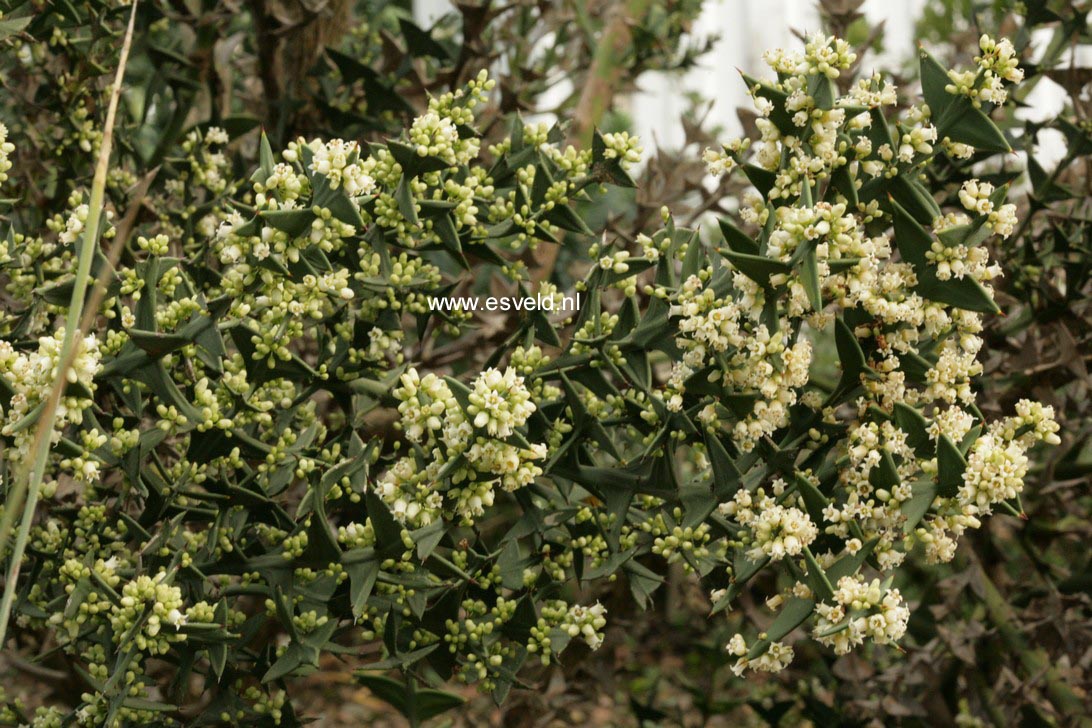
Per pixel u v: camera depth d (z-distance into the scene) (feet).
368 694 10.53
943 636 6.75
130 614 3.71
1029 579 7.57
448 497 3.86
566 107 8.75
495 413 3.41
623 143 4.21
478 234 4.33
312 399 5.35
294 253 3.72
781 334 3.50
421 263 4.62
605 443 4.23
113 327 4.04
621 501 4.23
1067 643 6.57
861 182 3.76
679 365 3.88
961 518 3.49
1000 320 6.64
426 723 7.93
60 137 5.93
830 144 3.54
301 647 4.03
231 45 6.64
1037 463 7.70
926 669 6.95
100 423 4.43
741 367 3.71
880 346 3.76
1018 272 6.54
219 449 4.04
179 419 3.89
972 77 3.59
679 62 9.28
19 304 4.98
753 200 3.73
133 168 6.54
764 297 3.51
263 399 4.53
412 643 4.31
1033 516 7.20
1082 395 7.08
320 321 4.56
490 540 6.97
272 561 4.16
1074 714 6.86
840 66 3.53
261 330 4.07
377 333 4.44
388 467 4.71
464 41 6.98
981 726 7.47
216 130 5.80
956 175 6.38
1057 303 6.40
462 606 4.39
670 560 4.27
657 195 7.73
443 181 4.50
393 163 4.10
